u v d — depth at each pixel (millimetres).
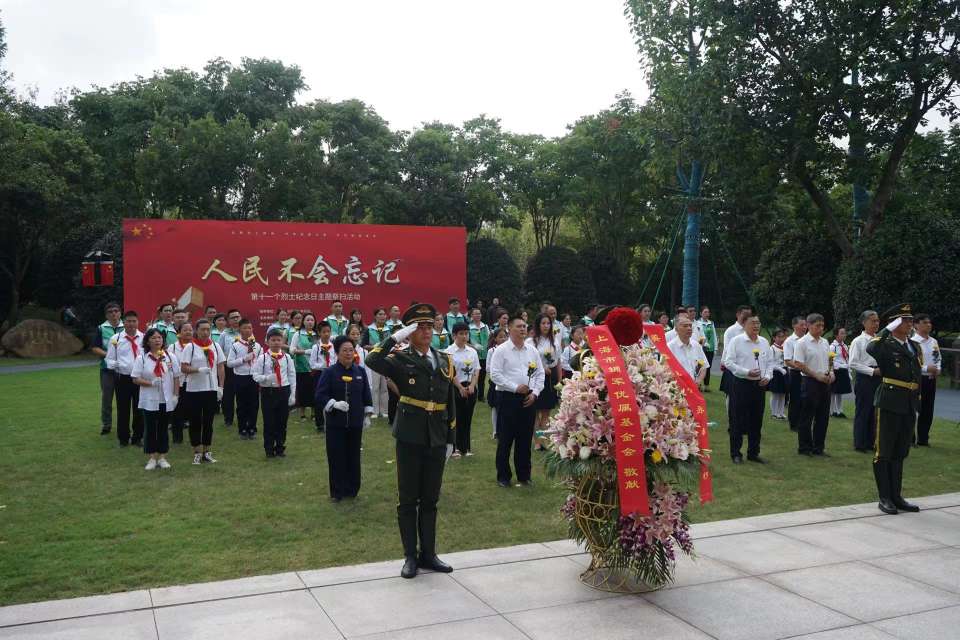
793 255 23266
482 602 4613
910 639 4098
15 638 4062
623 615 4426
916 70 16531
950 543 5820
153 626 4227
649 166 25922
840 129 18344
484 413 12820
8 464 8594
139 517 6527
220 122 32750
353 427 7145
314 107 33938
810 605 4582
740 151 18547
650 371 4938
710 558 5453
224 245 19000
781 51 18656
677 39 20688
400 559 5492
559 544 5793
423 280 20344
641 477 4617
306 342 11883
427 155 34062
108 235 25344
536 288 32969
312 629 4191
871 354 6969
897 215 19156
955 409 13750
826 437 10648
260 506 6910
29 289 31297
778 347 11836
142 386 8289
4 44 26266
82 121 33625
